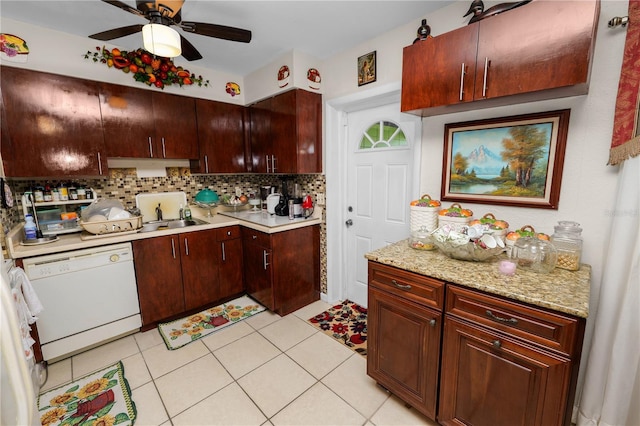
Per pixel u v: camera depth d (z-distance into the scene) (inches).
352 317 103.7
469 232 60.8
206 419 61.7
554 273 51.7
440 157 75.7
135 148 95.9
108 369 76.8
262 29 81.5
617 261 48.6
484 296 47.5
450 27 70.1
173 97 102.8
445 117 73.2
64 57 83.0
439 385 55.4
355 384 71.4
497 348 46.6
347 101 96.1
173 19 59.0
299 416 62.4
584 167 54.7
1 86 73.5
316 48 94.5
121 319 88.4
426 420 61.0
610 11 49.7
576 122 54.7
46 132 80.2
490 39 51.0
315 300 116.6
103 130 89.4
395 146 93.7
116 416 62.3
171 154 103.7
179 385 71.2
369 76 88.7
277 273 101.3
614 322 49.7
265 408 64.4
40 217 86.0
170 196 115.3
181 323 99.8
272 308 102.0
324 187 108.7
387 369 64.2
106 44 89.0
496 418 48.5
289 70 96.9
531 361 43.4
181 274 99.6
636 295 45.1
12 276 60.0
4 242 69.4
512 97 54.1
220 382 72.2
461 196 71.9
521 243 54.6
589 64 43.3
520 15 47.5
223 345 87.4
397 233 96.3
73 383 71.8
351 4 69.4
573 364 40.6
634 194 46.2
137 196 107.7
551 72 45.7
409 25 78.1
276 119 106.7
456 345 51.8
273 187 126.6
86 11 71.9
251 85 117.1
